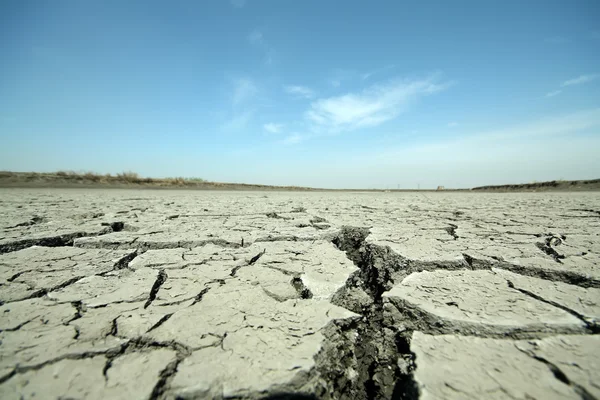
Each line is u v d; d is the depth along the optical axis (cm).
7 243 254
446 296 156
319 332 125
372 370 124
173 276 188
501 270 194
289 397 95
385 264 228
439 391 92
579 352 108
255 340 118
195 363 104
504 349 112
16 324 126
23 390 90
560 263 201
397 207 654
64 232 296
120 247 267
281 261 220
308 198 1084
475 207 639
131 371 100
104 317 134
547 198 980
